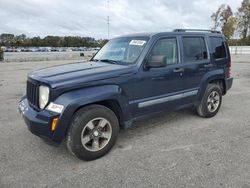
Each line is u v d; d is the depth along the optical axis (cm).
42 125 342
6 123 533
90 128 364
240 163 354
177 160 367
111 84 381
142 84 419
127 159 373
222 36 604
